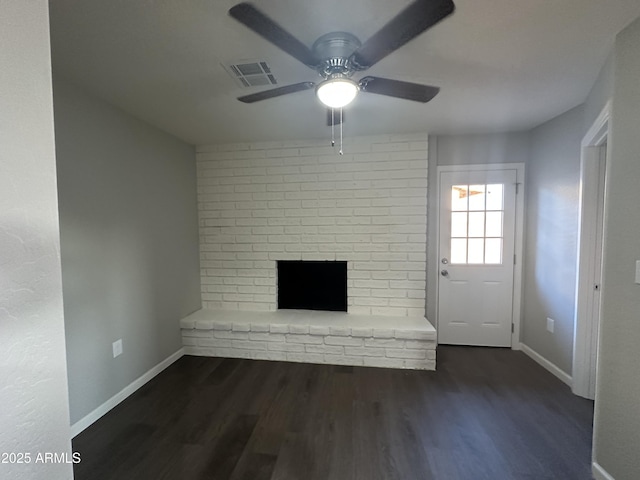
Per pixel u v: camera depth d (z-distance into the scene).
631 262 1.41
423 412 2.13
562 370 2.59
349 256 3.28
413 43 1.54
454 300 3.29
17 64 0.61
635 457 1.39
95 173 2.13
